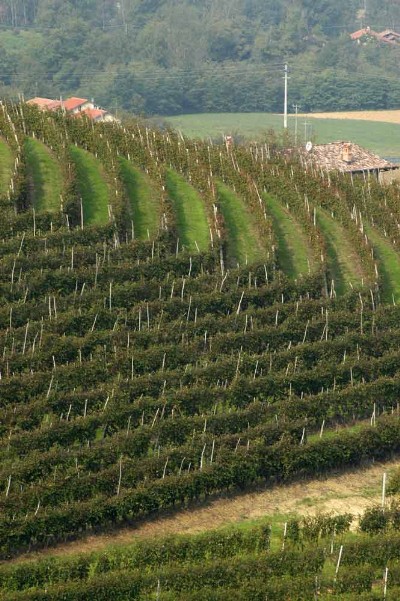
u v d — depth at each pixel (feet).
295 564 236.63
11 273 360.89
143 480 280.31
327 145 620.08
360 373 343.46
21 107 508.12
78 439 296.30
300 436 310.04
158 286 367.25
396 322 379.55
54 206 422.82
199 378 325.62
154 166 465.06
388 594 229.66
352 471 310.65
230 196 461.78
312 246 424.05
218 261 396.98
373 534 261.24
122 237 408.26
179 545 242.58
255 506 286.46
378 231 459.32
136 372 329.52
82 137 490.49
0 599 218.79
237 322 356.59
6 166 446.60
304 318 370.94
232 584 231.91
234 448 297.74
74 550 260.21
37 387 310.65
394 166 598.75
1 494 265.34
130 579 226.38
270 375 330.95
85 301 353.10
